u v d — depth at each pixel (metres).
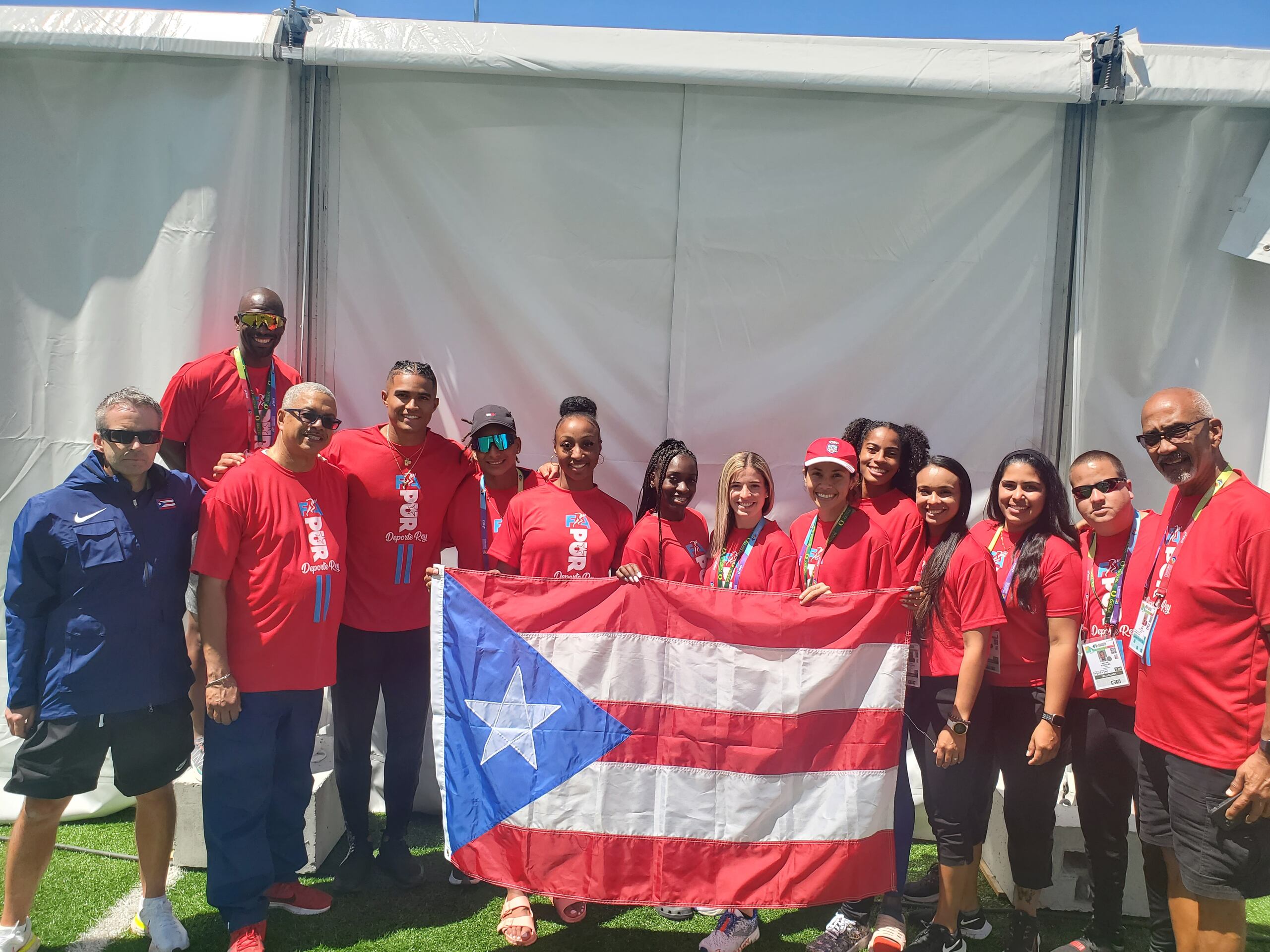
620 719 3.09
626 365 4.14
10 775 4.10
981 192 4.07
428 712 3.55
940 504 3.04
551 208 4.09
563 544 3.35
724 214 4.07
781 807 3.04
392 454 3.43
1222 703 2.57
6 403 4.01
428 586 3.47
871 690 3.06
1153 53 3.88
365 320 4.10
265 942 3.12
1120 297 4.05
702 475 4.15
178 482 3.04
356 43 3.83
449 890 3.48
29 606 2.82
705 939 3.14
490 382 4.14
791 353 4.12
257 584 3.01
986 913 3.42
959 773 2.99
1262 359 4.04
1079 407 4.05
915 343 4.12
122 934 3.14
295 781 3.27
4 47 3.85
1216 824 2.58
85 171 3.96
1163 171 3.97
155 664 2.93
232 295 3.99
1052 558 2.95
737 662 3.09
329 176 4.04
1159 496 4.08
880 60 3.85
